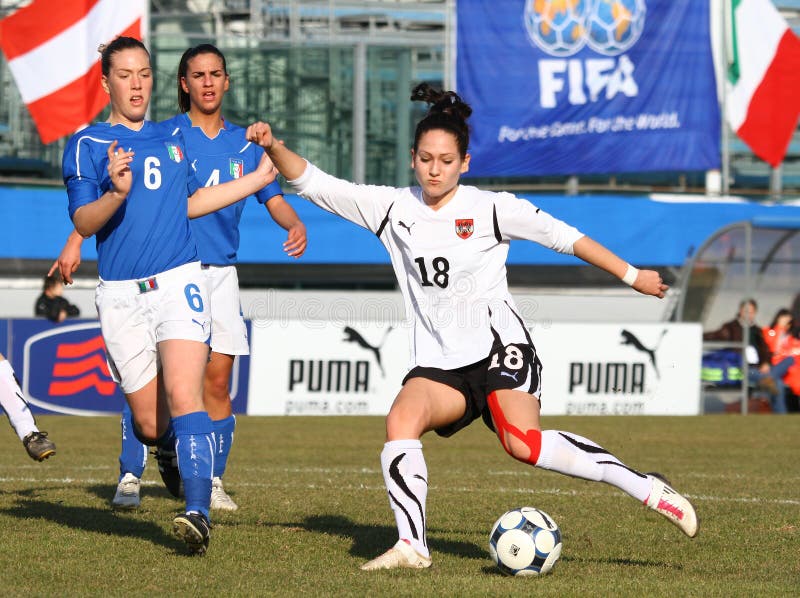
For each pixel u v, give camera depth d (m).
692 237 67.25
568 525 21.78
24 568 16.53
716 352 57.97
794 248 65.81
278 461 34.75
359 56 68.31
